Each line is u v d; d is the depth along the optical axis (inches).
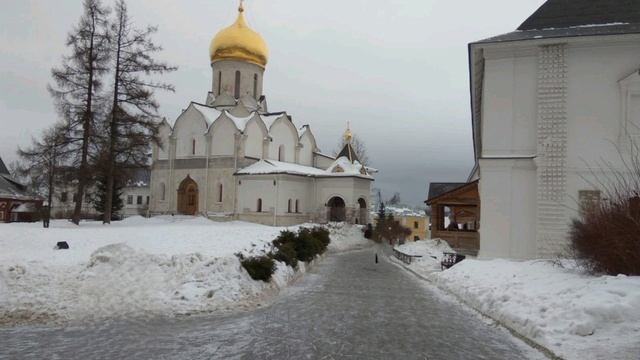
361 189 2011.6
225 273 493.7
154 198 2110.0
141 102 1327.5
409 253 1093.1
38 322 367.9
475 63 860.6
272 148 2122.3
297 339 337.7
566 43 757.9
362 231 1828.2
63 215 2206.0
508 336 364.2
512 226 775.7
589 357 282.8
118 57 1310.3
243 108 2111.2
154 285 451.8
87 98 1259.2
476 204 1177.4
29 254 559.5
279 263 655.1
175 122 2084.2
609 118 742.5
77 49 1250.6
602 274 436.1
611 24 797.9
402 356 303.3
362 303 497.4
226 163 1951.3
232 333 350.0
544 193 752.3
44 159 1266.0
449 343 339.3
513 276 524.4
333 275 758.5
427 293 591.2
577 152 749.9
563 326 336.2
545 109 764.0
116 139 1286.9
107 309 403.2
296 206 1941.4
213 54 2185.0
